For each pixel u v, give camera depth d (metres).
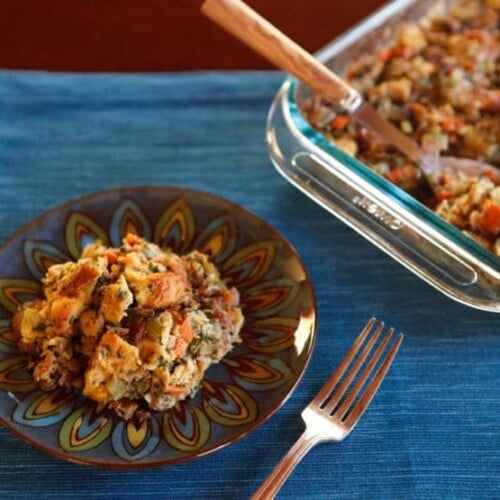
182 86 0.90
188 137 0.86
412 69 0.88
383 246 0.74
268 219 0.81
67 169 0.84
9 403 0.65
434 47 0.91
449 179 0.79
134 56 0.96
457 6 0.95
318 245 0.79
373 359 0.70
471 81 0.88
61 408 0.66
